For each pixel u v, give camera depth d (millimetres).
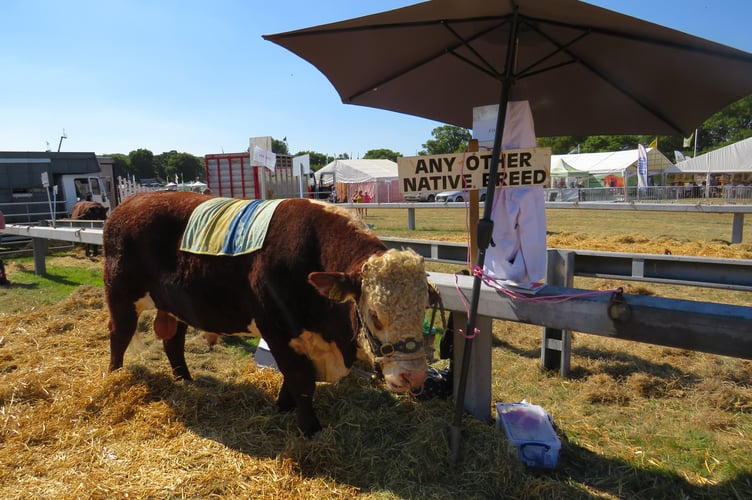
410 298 2623
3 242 13711
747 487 2838
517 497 2730
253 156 9312
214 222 3746
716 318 2516
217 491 2861
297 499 2762
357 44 3281
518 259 3193
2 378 4395
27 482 2928
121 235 4148
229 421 3693
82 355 5027
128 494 2795
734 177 35688
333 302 3141
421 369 2637
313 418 3455
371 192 30859
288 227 3379
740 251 8594
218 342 5543
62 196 17031
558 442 3023
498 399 4051
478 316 3404
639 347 5117
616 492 2814
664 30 2467
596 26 2758
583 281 7914
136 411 3771
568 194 30281
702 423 3598
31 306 7109
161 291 3988
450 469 2947
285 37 3135
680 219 18375
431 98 4105
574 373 4539
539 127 4180
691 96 3205
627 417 3725
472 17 2840
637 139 65875
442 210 26484
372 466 3027
